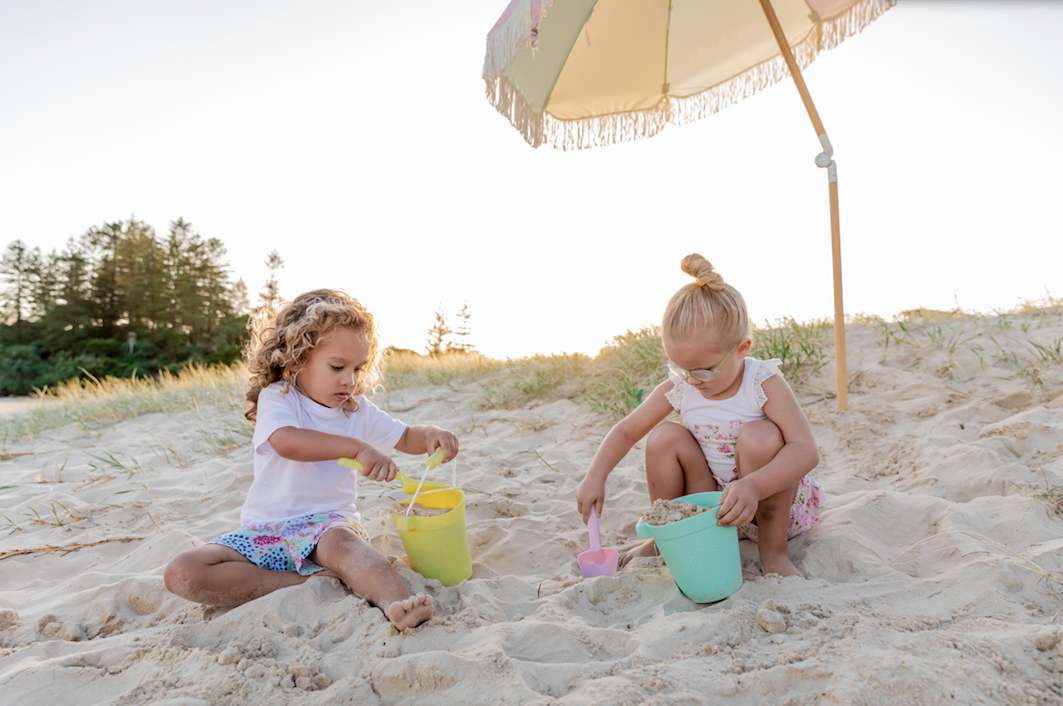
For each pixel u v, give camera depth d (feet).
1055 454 8.60
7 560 8.09
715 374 6.32
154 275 191.62
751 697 4.30
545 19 9.39
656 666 4.58
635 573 6.33
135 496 10.90
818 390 12.52
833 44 11.00
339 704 4.44
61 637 5.96
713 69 12.01
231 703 4.50
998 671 4.27
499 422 14.71
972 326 14.64
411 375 21.25
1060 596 5.27
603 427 13.17
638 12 10.67
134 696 4.66
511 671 4.59
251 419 7.41
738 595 5.80
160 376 27.02
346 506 7.21
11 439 18.04
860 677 4.20
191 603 6.31
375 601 5.83
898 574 6.01
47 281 183.21
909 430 10.55
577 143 11.41
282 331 6.94
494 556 7.57
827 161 10.98
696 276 6.34
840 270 11.18
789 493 6.25
